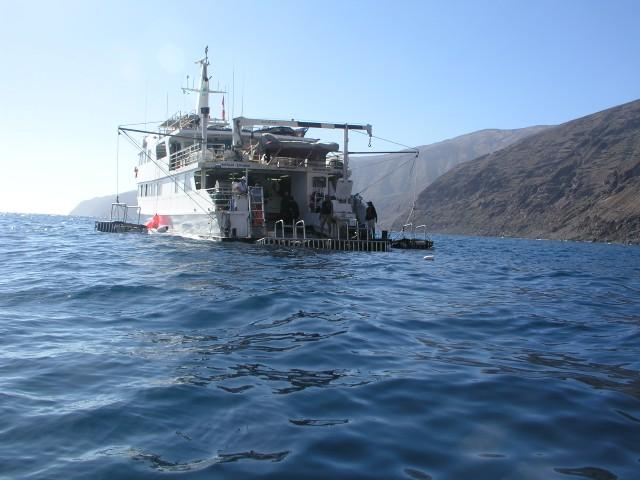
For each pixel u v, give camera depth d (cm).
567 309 1218
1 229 5294
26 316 942
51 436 439
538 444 441
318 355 704
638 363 716
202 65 3381
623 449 432
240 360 673
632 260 4212
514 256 3888
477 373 643
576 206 18038
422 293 1401
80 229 6038
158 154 3719
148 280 1394
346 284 1470
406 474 385
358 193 3300
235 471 383
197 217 3023
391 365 672
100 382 578
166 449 420
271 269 1711
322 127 3148
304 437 443
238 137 3048
